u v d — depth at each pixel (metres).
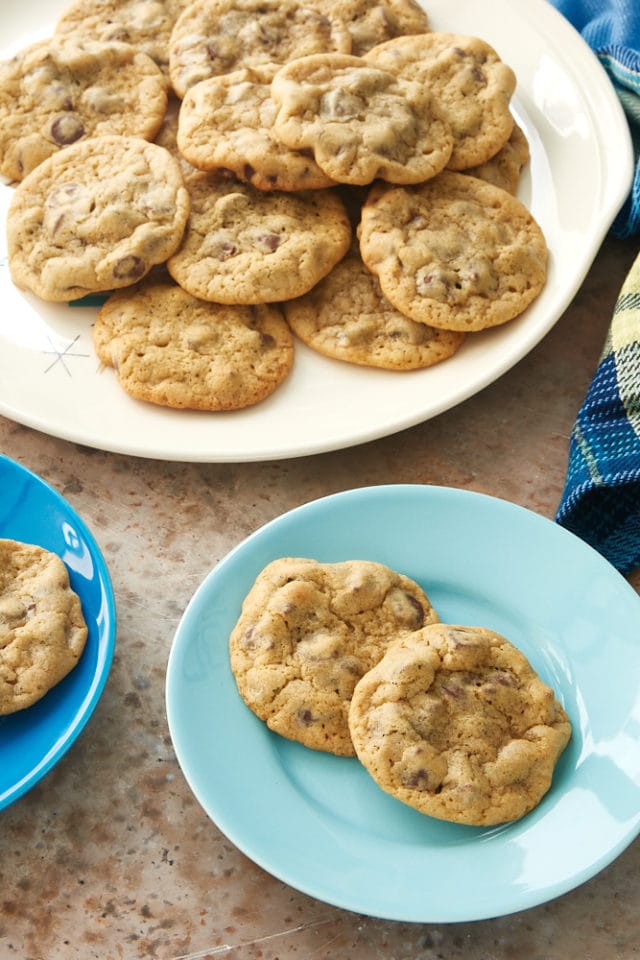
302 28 0.73
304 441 0.64
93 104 0.71
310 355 0.67
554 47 0.75
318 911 0.55
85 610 0.59
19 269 0.68
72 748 0.58
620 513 0.63
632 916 0.55
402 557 0.60
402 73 0.71
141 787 0.58
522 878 0.53
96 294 0.69
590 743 0.56
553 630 0.59
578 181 0.72
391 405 0.65
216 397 0.65
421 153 0.68
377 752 0.54
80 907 0.55
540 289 0.67
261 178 0.67
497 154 0.71
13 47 0.78
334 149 0.66
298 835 0.55
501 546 0.60
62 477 0.65
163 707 0.59
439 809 0.54
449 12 0.77
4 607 0.58
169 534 0.63
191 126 0.69
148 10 0.75
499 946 0.55
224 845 0.57
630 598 0.58
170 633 0.61
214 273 0.66
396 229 0.67
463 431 0.66
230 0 0.73
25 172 0.71
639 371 0.63
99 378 0.66
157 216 0.67
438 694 0.55
